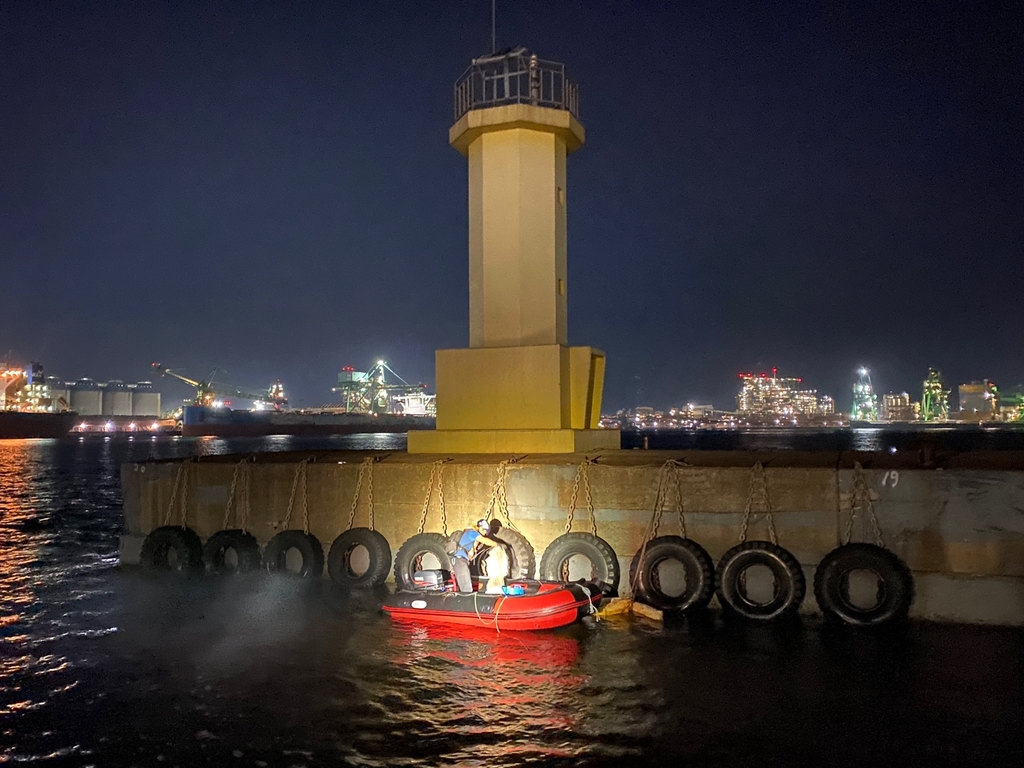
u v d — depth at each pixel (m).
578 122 15.94
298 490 14.48
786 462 12.30
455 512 13.46
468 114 15.25
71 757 8.08
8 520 28.69
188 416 178.88
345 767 7.73
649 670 9.98
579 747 8.02
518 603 11.55
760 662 10.14
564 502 12.88
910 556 11.28
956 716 8.57
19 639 11.76
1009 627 10.80
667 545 12.00
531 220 15.29
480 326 15.55
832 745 8.02
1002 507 10.89
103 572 16.31
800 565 11.65
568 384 15.18
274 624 12.18
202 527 15.18
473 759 7.82
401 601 12.23
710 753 7.88
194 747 8.22
